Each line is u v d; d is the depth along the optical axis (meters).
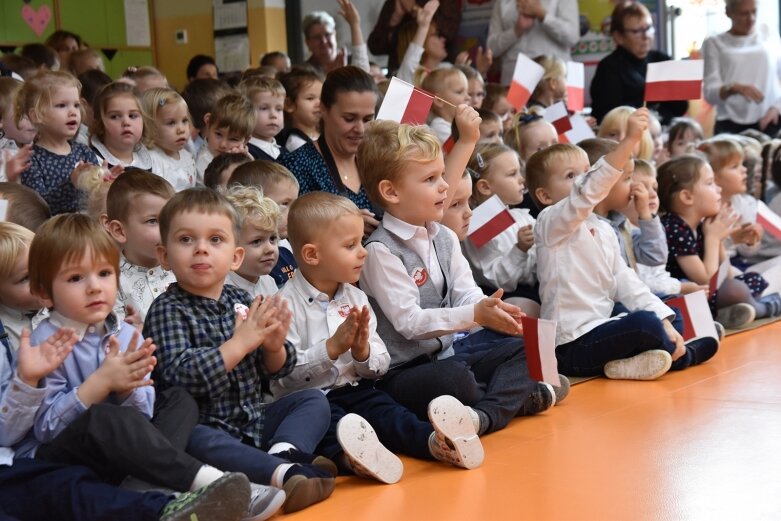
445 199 3.64
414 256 3.61
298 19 9.65
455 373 3.33
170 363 2.89
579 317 4.16
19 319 2.97
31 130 4.95
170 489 2.66
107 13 9.99
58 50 7.96
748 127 8.10
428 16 6.52
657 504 2.66
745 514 2.57
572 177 4.48
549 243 4.14
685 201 5.02
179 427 2.78
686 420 3.46
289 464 2.78
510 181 4.72
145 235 3.42
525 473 2.97
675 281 4.71
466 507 2.71
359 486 2.95
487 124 5.54
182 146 5.30
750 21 8.01
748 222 5.52
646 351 4.07
